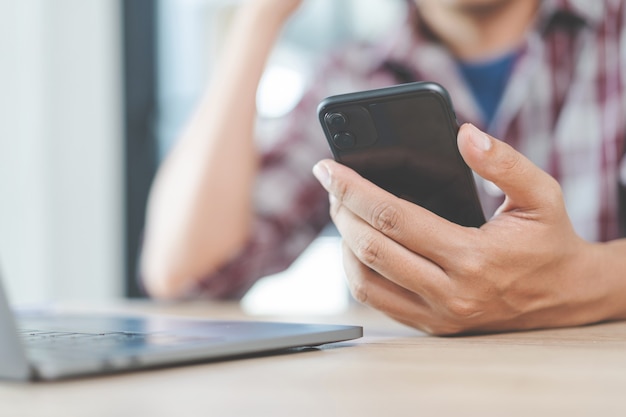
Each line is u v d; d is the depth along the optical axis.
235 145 1.26
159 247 1.28
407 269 0.54
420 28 1.41
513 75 1.36
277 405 0.31
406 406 0.31
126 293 2.36
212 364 0.42
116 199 2.36
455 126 0.51
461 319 0.56
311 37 2.12
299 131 1.39
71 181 2.33
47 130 2.31
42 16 2.29
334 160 0.56
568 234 0.57
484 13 1.37
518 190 0.53
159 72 2.35
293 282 2.16
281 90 2.12
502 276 0.54
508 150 0.52
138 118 2.36
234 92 1.27
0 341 0.36
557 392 0.34
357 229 0.55
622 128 1.31
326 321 0.80
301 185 1.37
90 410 0.30
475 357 0.45
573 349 0.49
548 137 1.36
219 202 1.25
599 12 1.33
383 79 1.44
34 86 2.30
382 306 0.59
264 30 1.29
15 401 0.32
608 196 1.33
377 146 0.53
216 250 1.25
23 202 2.30
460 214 0.56
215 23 2.30
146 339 0.45
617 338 0.56
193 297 1.26
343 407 0.30
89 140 2.35
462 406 0.30
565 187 1.36
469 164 0.51
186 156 1.29
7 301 0.36
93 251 2.35
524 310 0.58
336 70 1.45
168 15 2.34
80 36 2.34
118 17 2.35
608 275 0.62
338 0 2.10
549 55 1.35
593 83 1.34
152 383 0.36
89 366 0.37
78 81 2.34
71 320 0.63
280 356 0.46
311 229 1.39
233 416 0.29
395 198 0.54
